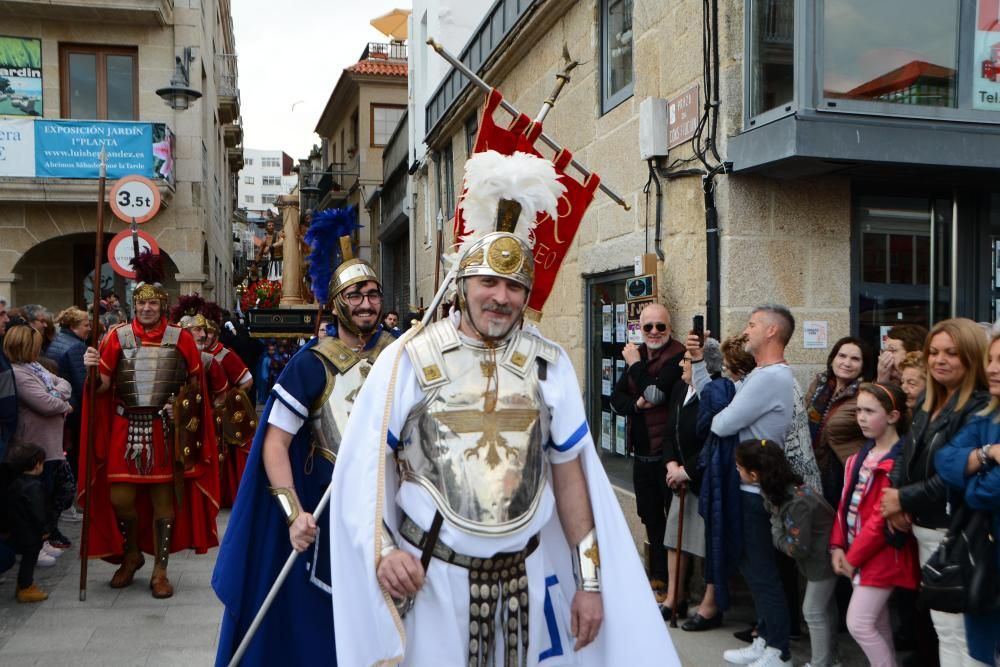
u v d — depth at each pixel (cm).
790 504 379
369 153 2480
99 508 541
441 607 217
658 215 563
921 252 516
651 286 554
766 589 398
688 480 451
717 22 492
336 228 377
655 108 555
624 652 232
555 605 245
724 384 437
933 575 288
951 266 521
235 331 1321
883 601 345
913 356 385
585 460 241
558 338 776
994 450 273
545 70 820
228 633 320
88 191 1541
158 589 519
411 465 226
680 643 443
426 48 1520
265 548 332
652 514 508
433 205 1409
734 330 484
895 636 434
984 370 300
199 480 541
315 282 380
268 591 329
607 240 663
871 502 353
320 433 338
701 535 455
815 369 494
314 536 294
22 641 441
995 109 468
